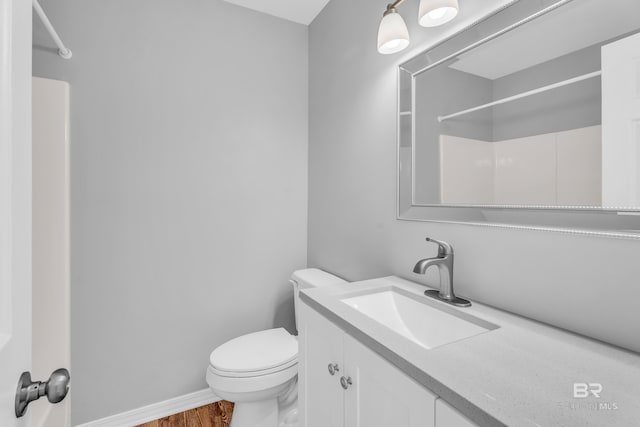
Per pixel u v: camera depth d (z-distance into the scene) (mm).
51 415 1322
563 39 774
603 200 704
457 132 1054
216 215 1814
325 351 955
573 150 755
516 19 875
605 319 714
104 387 1563
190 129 1737
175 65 1697
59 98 1394
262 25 1938
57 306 1376
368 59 1502
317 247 1980
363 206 1553
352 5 1619
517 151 875
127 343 1610
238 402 1397
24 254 485
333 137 1800
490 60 948
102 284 1554
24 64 483
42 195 1360
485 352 666
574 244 767
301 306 1117
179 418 1676
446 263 1010
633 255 671
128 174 1598
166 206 1687
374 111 1469
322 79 1913
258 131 1928
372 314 1111
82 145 1504
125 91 1584
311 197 2053
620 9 676
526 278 871
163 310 1690
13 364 444
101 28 1533
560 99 779
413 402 615
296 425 1515
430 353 657
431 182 1160
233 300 1870
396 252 1347
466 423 503
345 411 851
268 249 1971
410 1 1260
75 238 1499
